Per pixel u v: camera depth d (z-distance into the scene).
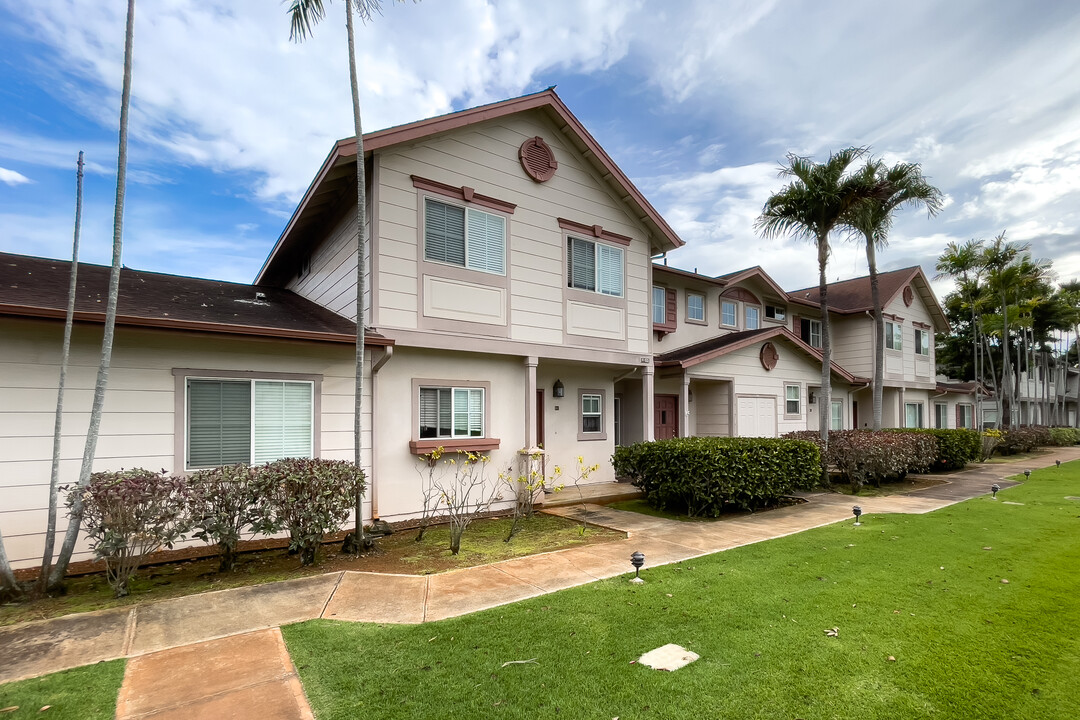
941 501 9.55
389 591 4.75
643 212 11.14
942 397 25.08
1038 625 3.84
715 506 8.23
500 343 9.00
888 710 2.80
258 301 8.88
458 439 8.50
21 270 7.36
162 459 6.14
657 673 3.20
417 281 8.12
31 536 5.43
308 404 7.19
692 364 12.30
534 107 9.46
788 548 6.18
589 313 10.41
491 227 9.06
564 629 3.86
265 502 5.32
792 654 3.43
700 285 15.05
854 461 10.88
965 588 4.66
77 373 5.76
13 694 3.00
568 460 11.01
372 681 3.15
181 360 6.33
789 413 15.56
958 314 26.06
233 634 3.82
